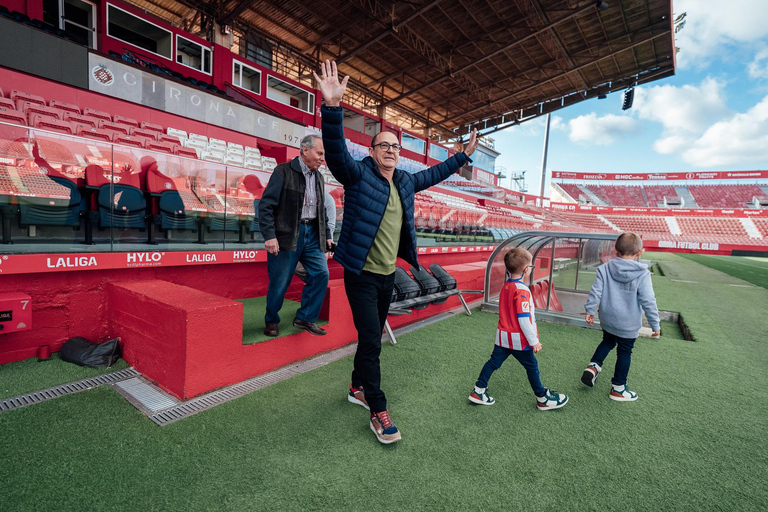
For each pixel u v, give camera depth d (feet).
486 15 53.31
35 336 9.31
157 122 25.14
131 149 11.34
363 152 55.16
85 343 9.63
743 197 165.68
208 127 28.58
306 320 10.23
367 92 78.13
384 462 6.30
